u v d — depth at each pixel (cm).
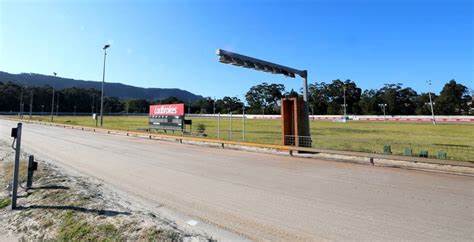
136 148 1634
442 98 9612
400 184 800
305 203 639
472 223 518
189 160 1227
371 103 10831
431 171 976
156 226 497
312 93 12412
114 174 956
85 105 13412
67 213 569
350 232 486
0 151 1473
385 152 1288
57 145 1742
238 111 13188
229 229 507
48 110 12169
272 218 554
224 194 715
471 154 1395
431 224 515
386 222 527
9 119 5428
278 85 13875
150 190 759
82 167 1080
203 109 13875
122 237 468
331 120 7181
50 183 783
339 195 698
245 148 1639
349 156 1294
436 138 2298
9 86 11262
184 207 624
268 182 834
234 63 1270
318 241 457
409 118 6694
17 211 619
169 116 2425
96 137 2302
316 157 1304
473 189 741
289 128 1494
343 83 11831
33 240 504
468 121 5847
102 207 596
